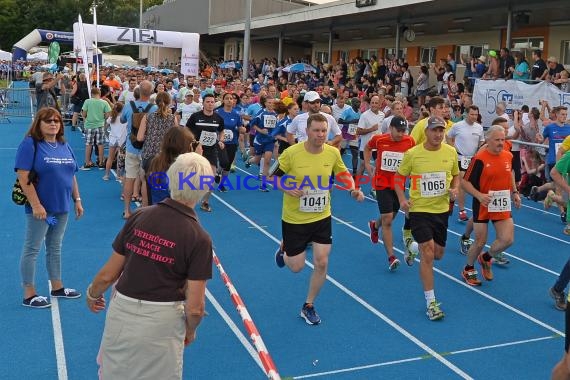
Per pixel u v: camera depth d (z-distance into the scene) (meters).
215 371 4.86
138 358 3.13
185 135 5.95
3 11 67.06
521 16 18.69
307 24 26.88
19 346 5.19
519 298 6.88
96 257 7.70
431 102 8.00
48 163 5.63
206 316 5.96
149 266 3.16
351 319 6.06
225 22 36.84
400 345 5.50
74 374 4.76
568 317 3.80
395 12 21.12
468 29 23.56
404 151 7.33
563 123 11.28
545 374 5.05
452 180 6.36
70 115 23.39
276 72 29.16
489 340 5.69
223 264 7.68
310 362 5.09
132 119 8.89
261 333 5.64
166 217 3.21
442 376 4.94
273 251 8.32
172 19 43.03
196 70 23.91
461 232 9.80
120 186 12.34
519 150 12.78
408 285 7.14
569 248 9.19
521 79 15.46
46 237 6.09
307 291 6.81
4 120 24.38
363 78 22.23
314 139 5.46
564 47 20.08
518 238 9.70
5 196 11.25
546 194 11.20
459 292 6.99
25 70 48.69
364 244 8.90
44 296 6.27
